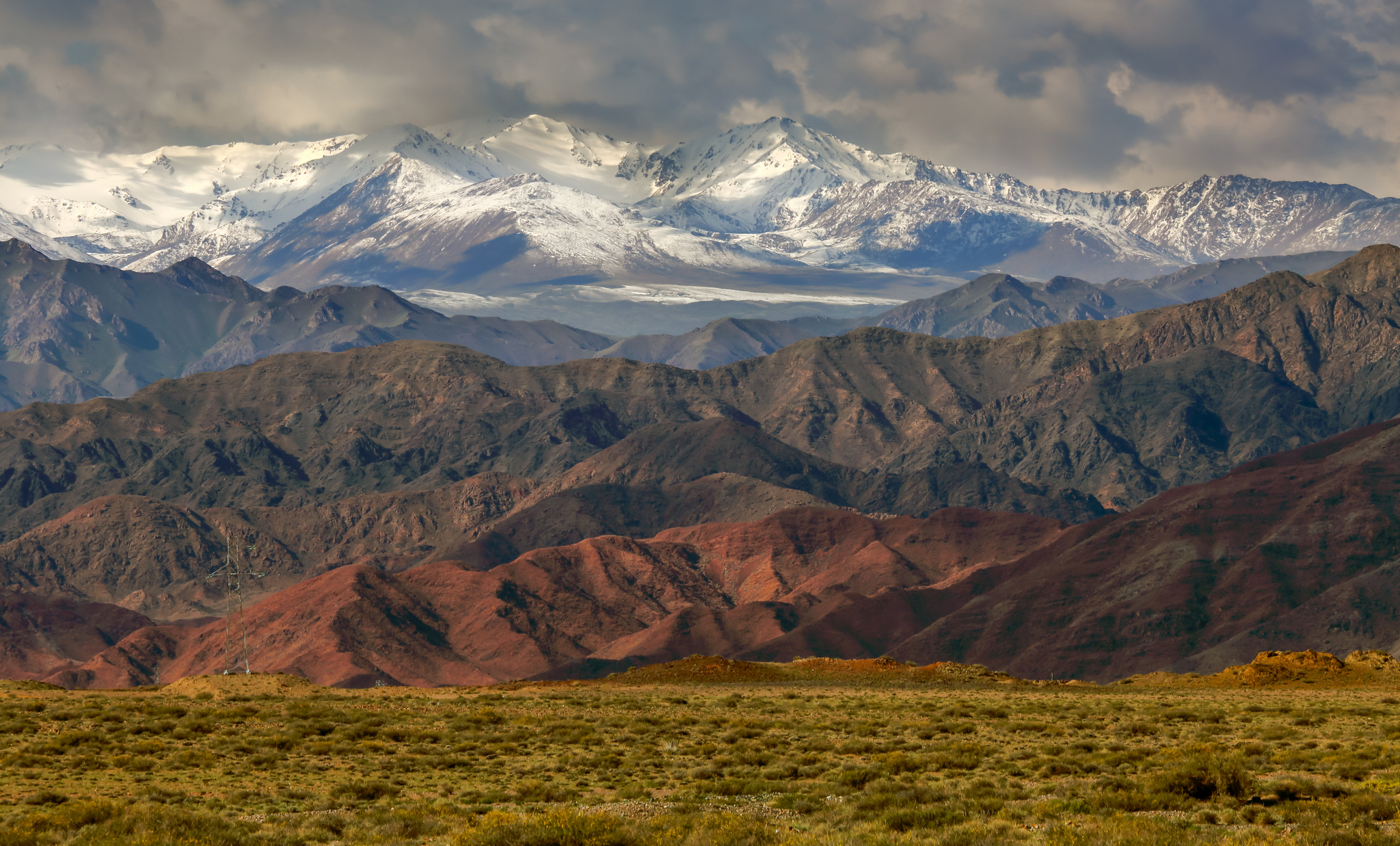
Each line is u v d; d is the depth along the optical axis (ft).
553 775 489.67
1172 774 389.19
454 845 343.05
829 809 387.96
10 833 363.56
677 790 450.71
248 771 495.82
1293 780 394.73
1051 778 453.58
